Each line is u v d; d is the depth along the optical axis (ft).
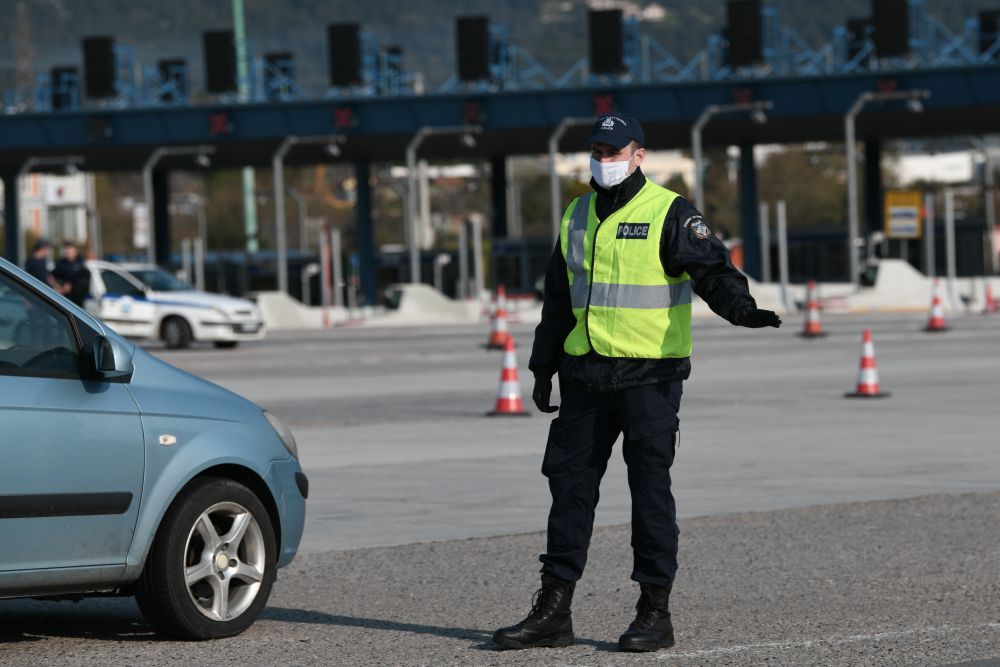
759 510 98.99
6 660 61.98
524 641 62.85
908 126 594.65
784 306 473.26
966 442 131.75
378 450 131.54
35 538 60.03
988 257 652.48
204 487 65.16
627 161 62.08
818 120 560.20
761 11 539.29
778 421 149.38
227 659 62.08
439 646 64.13
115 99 594.65
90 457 61.57
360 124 564.71
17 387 60.18
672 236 61.26
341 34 574.15
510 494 107.34
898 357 231.09
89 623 69.67
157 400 64.64
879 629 66.49
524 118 554.87
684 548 86.79
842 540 88.63
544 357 63.87
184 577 64.49
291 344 305.32
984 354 234.79
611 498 106.11
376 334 348.59
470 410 164.76
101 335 62.80
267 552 67.62
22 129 579.48
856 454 125.18
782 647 63.10
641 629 62.69
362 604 73.56
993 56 551.59
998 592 74.38
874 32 529.04
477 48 557.74
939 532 90.74
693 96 539.29
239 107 569.23
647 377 61.62
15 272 61.77
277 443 69.21
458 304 458.50
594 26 549.54
